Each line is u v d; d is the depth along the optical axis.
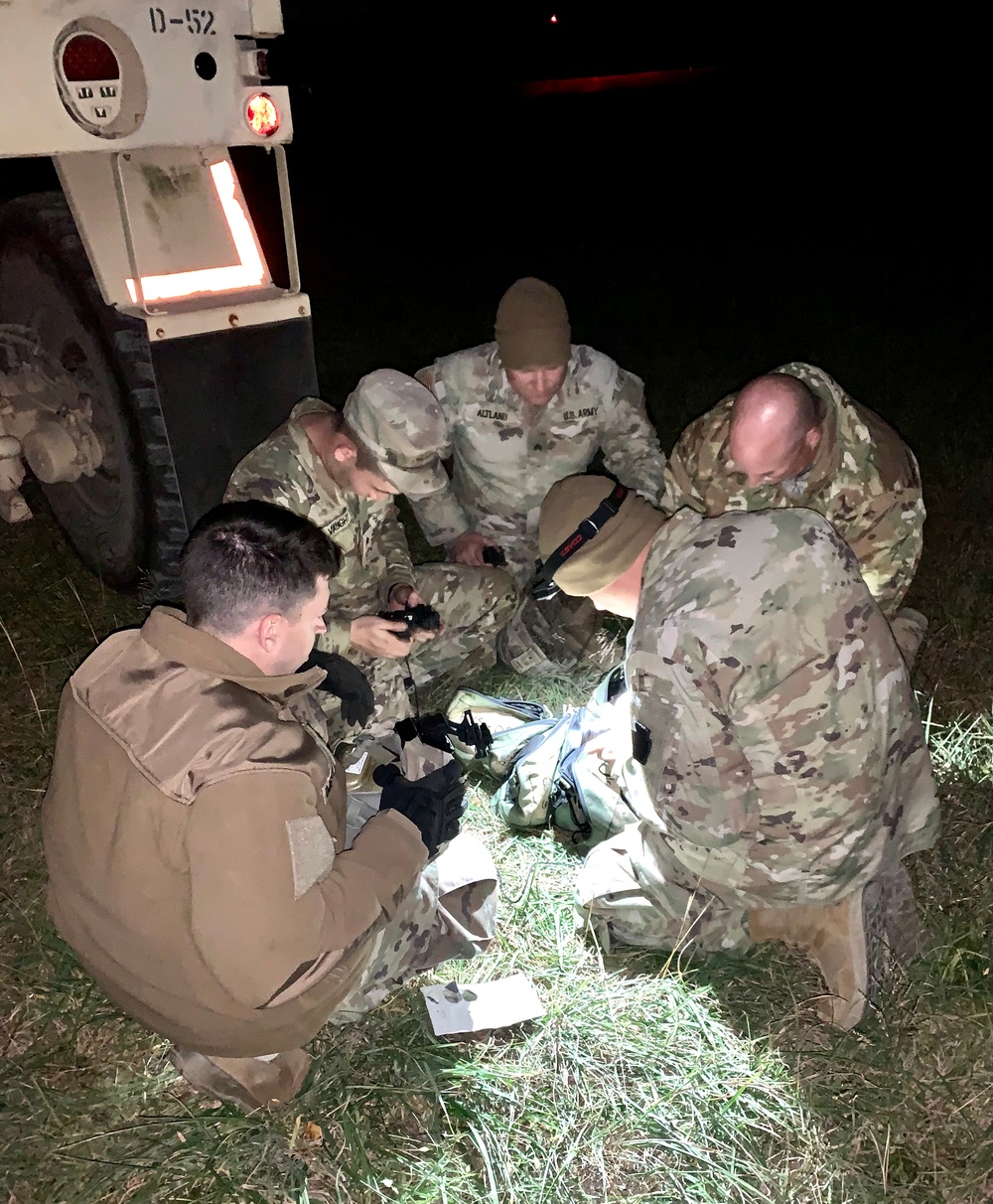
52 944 2.51
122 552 3.72
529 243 12.04
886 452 2.70
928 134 18.17
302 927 1.65
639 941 2.50
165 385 3.05
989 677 3.44
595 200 14.62
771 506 2.79
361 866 1.92
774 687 1.94
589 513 2.18
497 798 2.93
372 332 8.15
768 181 15.45
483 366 3.45
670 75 26.19
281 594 1.66
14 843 2.82
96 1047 2.30
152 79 2.87
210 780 1.55
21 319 3.61
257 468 2.69
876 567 2.78
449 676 3.53
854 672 1.96
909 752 2.19
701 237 12.08
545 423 3.47
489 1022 2.32
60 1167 2.05
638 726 2.12
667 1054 2.27
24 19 2.65
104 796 1.64
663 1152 2.11
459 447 3.58
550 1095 2.20
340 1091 2.18
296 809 1.60
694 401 6.23
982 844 2.73
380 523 3.10
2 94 2.68
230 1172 2.04
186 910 1.67
